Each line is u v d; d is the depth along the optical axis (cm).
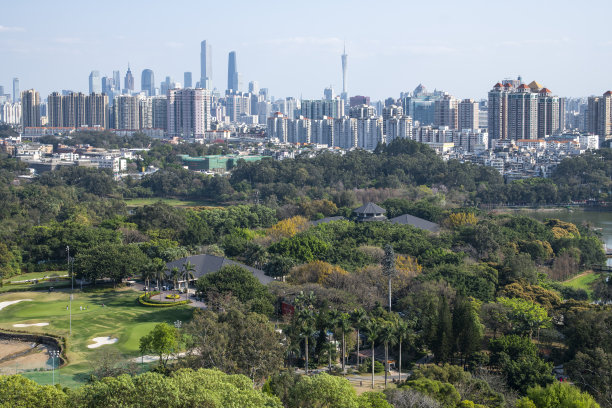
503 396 15912
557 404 15112
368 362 19800
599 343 18812
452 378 16512
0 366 19725
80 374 18700
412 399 14362
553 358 19838
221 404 12794
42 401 12575
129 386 12731
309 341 19012
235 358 17438
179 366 17462
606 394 16600
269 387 15938
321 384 14225
